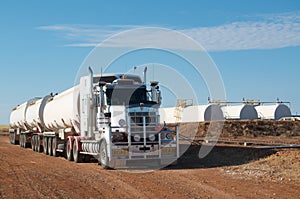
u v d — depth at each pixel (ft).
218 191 35.29
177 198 32.58
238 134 133.59
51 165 61.16
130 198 33.14
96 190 37.35
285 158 53.11
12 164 62.95
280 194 33.30
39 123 92.12
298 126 145.89
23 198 34.24
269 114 195.72
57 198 33.81
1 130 303.68
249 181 40.37
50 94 92.27
